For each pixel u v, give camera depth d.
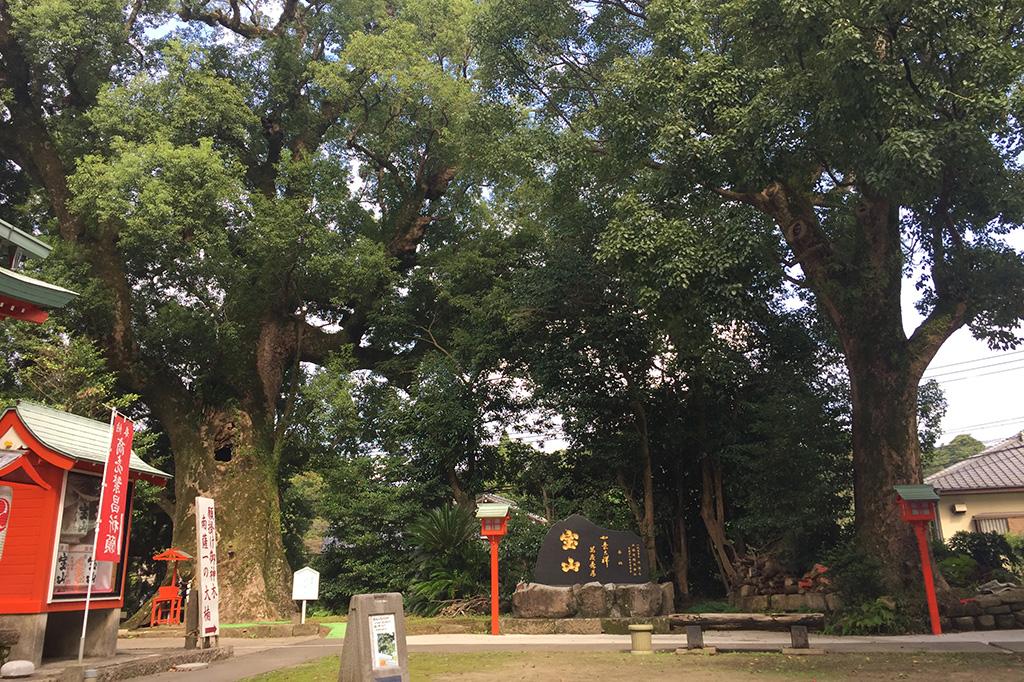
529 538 16.70
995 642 10.12
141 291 19.25
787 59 12.41
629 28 17.00
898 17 10.67
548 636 12.44
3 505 8.14
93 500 9.06
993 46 10.51
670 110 13.07
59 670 7.68
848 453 15.57
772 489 15.02
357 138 22.28
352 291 19.23
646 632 9.92
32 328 14.97
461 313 20.69
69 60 17.91
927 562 11.54
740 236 11.98
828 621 12.43
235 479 17.67
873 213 13.28
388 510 17.94
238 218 17.44
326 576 18.64
